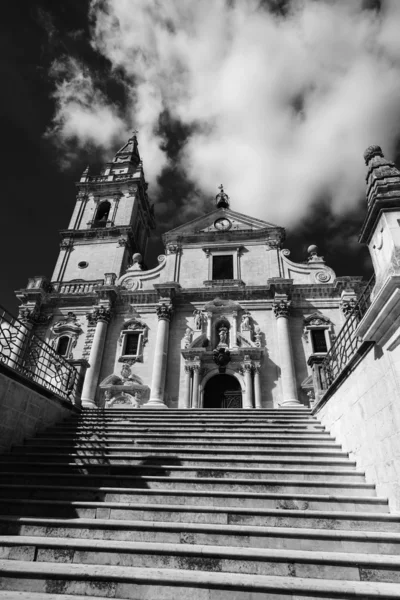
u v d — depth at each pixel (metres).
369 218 6.43
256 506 6.29
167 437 9.32
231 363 21.02
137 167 37.41
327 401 9.70
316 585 4.26
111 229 29.31
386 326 6.07
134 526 5.48
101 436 9.49
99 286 23.73
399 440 5.80
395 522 5.62
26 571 4.54
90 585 4.42
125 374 21.27
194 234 26.50
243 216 27.48
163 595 4.30
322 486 6.74
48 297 24.84
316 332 21.81
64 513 6.00
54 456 8.08
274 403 19.73
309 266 24.50
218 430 9.79
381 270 6.19
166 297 23.27
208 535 5.36
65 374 12.12
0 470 7.64
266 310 22.78
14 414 8.82
